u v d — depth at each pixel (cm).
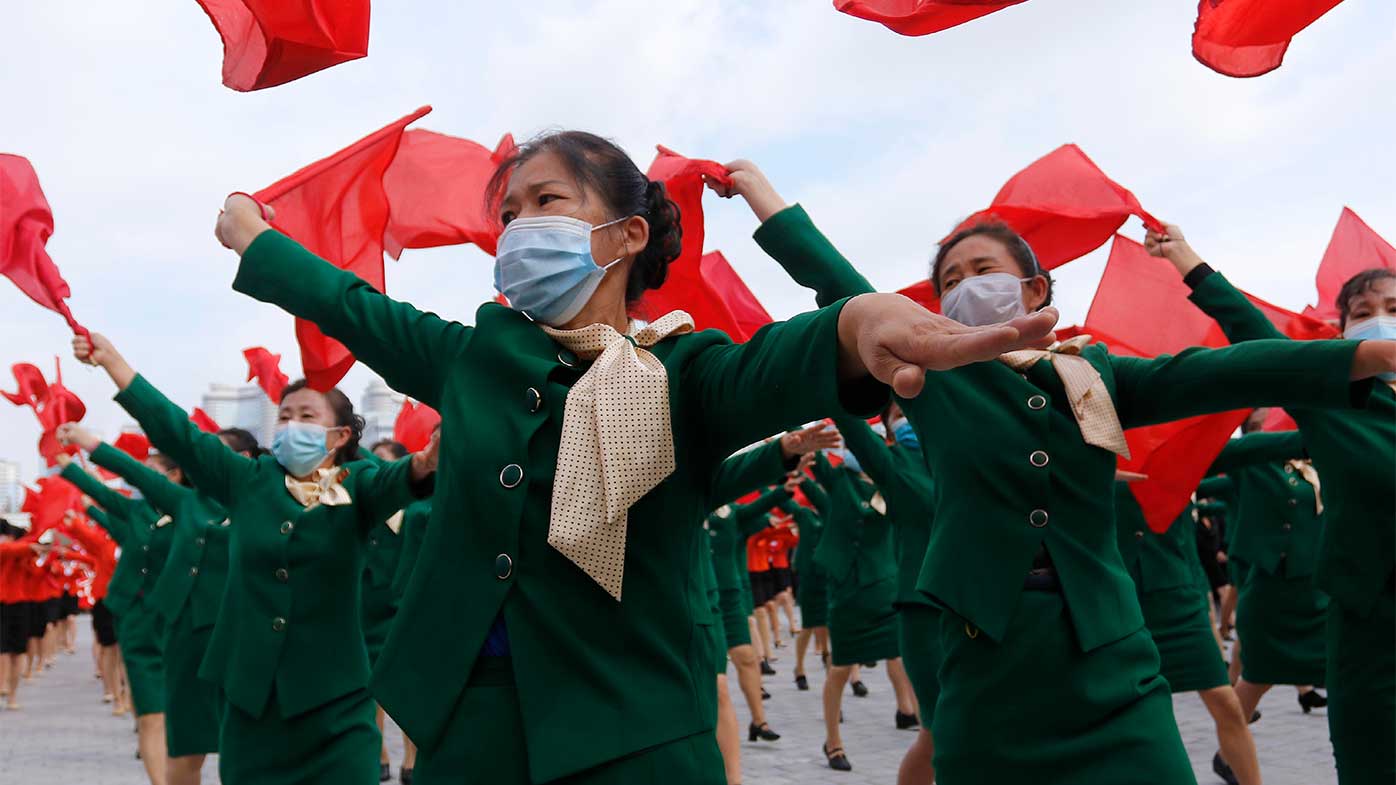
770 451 583
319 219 369
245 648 454
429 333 229
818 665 1565
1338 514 408
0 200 418
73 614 2403
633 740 184
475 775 188
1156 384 314
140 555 927
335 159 357
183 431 490
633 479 189
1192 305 541
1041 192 487
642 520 194
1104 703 302
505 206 227
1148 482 492
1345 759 410
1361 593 400
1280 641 701
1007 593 311
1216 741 797
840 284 351
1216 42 281
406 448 932
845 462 843
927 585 323
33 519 1305
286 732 449
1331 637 415
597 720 185
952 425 331
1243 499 727
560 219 214
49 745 1026
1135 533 652
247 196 262
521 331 211
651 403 194
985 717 312
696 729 193
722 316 426
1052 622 309
